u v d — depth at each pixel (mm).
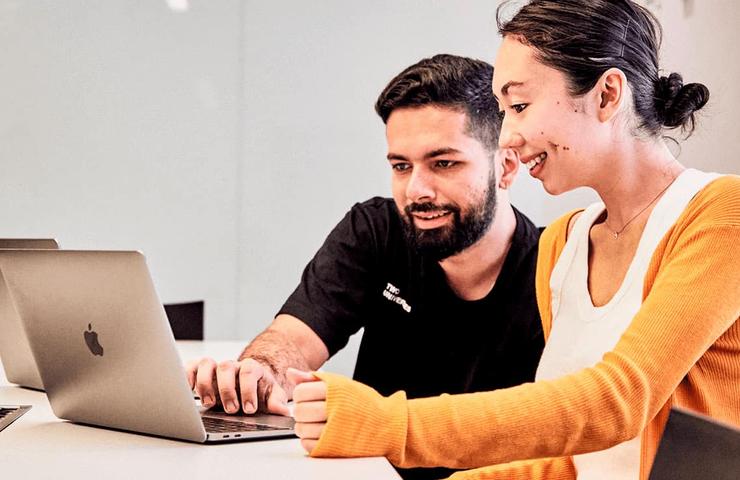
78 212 4430
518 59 1390
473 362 2219
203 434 1291
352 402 1184
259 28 4527
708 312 1214
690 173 1379
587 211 1537
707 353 1302
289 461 1186
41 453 1241
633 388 1171
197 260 4508
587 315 1440
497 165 2244
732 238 1243
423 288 2262
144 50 4465
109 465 1165
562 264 1519
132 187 4469
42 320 1412
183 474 1113
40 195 4402
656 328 1209
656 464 846
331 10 4543
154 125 4477
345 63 4559
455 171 2205
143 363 1292
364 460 1180
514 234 2246
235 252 4535
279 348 2121
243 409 1564
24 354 1782
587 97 1368
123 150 4461
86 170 4438
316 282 2324
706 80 4156
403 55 4574
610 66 1365
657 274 1341
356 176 4586
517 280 2219
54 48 4402
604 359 1217
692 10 4148
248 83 4523
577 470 1457
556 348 1480
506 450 1167
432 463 1184
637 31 1412
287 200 4555
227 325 4531
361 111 4574
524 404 1170
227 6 4512
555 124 1373
